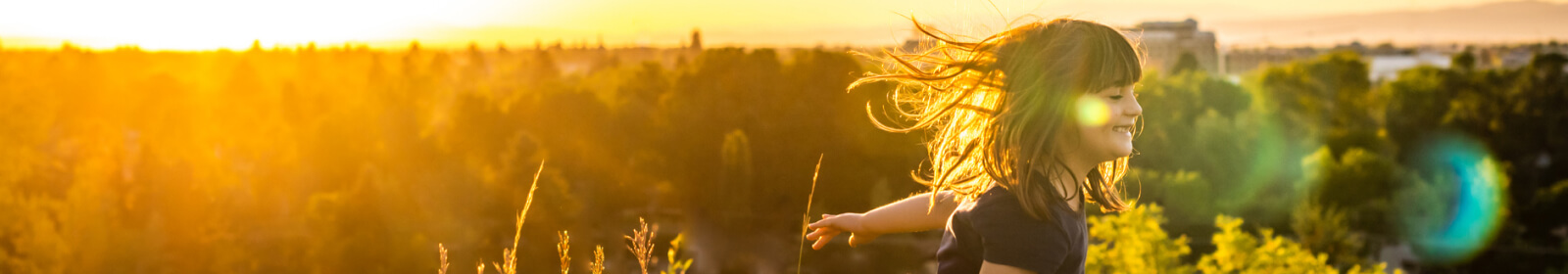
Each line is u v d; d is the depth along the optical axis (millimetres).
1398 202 50969
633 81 84500
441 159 65875
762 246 56750
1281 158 55375
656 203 66875
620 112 70250
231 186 63062
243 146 85438
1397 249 50281
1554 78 71875
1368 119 80188
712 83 66625
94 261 45156
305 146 67562
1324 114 77312
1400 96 76250
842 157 58281
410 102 75750
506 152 67125
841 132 58500
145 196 53469
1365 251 48562
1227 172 54062
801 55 66625
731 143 60312
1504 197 53594
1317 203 48000
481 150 68125
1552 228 53281
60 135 90438
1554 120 70438
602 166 66188
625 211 66062
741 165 60469
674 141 65812
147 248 48406
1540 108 70812
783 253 55250
